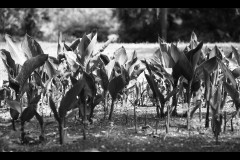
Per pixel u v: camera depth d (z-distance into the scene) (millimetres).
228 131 2881
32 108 2500
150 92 3863
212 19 19812
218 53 3213
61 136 2502
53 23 18969
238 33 19812
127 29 20047
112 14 20266
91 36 3500
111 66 3166
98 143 2537
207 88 2895
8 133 2779
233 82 2873
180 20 20297
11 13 17266
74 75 3045
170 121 3178
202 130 2898
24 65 2676
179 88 3027
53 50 8445
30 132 2830
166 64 3012
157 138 2674
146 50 9320
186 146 2475
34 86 3143
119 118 3320
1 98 3746
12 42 2947
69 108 2473
